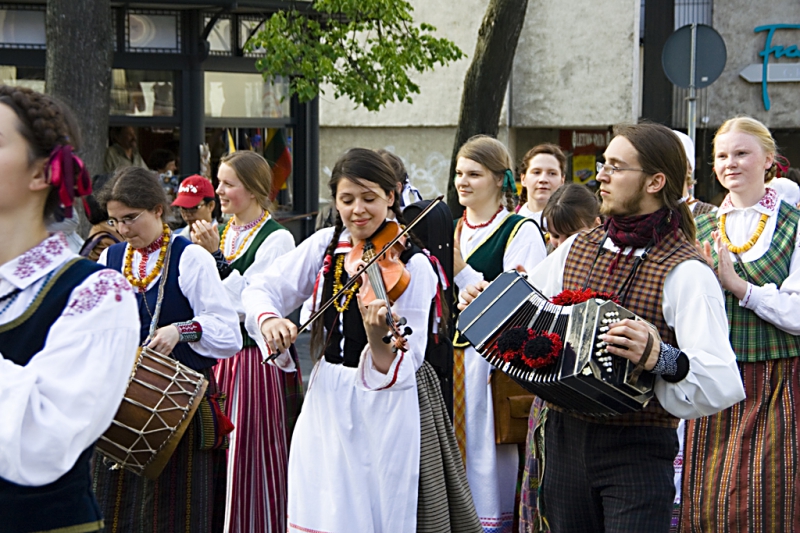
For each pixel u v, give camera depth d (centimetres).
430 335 368
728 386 301
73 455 207
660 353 298
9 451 195
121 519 384
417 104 1600
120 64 1002
